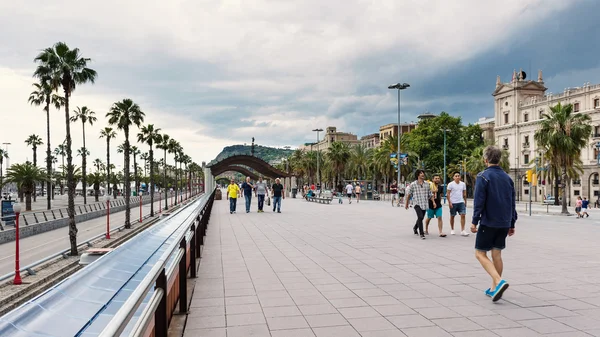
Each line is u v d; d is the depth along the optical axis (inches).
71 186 705.0
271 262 327.9
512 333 164.4
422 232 470.9
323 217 798.5
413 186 481.7
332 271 290.7
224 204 1382.9
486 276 270.7
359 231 549.6
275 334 166.1
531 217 975.6
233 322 181.6
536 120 2623.0
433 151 2701.8
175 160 3161.9
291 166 4018.2
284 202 1524.4
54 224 1119.6
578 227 641.0
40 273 541.0
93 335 76.2
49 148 1844.2
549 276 268.1
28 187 1599.4
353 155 3029.0
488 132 3321.9
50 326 70.6
